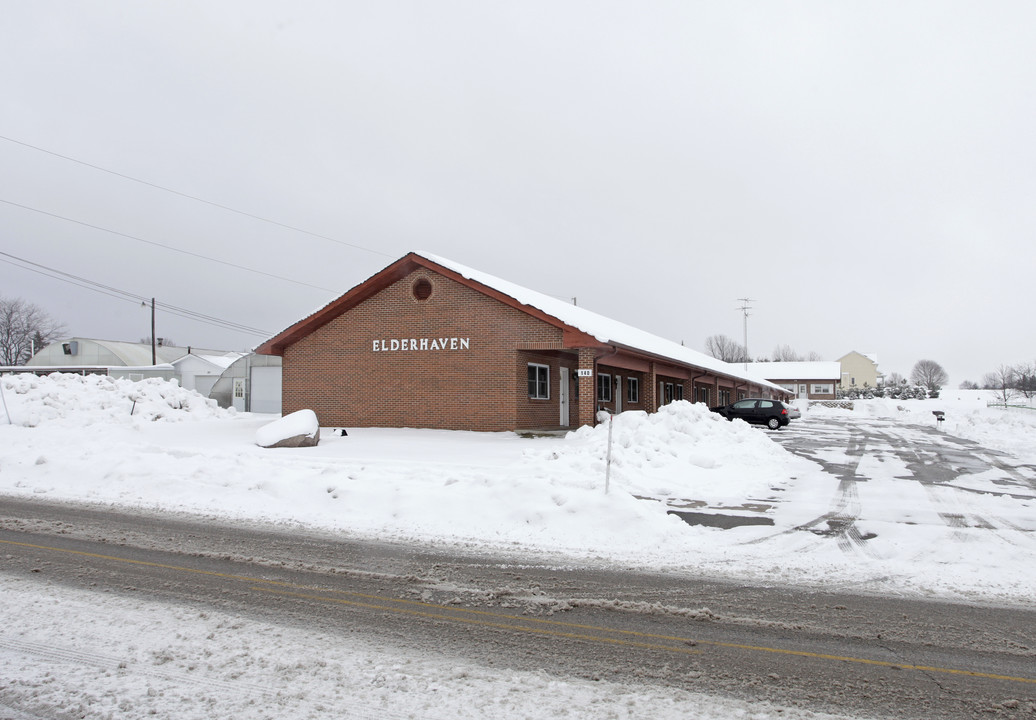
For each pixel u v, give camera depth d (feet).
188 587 22.39
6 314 244.83
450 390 72.69
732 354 432.66
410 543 28.63
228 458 46.85
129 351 177.06
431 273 73.92
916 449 73.97
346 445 58.80
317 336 77.82
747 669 16.20
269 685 14.90
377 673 15.60
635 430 58.80
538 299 85.35
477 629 18.75
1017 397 259.39
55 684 14.88
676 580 23.61
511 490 33.40
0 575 23.58
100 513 34.83
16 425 69.21
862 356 380.78
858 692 15.03
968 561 26.27
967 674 16.08
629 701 14.35
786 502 38.65
